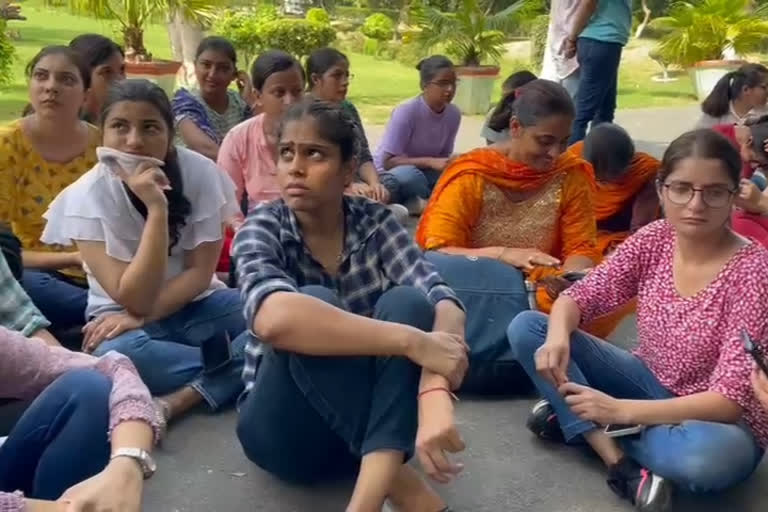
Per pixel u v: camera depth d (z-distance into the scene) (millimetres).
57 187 3973
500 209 3822
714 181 2760
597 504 2947
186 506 2855
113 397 2262
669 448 2775
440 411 2459
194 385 3420
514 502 2947
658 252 3035
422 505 2678
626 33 6520
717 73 12195
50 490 2277
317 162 2742
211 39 5789
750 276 2795
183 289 3490
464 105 11234
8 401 2420
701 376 2949
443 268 3684
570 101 3738
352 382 2531
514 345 3154
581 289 3117
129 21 9422
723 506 2953
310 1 21656
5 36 11391
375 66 16938
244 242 2760
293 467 2863
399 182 6195
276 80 4742
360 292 2920
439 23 11859
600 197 4727
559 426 3260
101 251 3363
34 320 3002
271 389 2658
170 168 3436
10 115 9961
